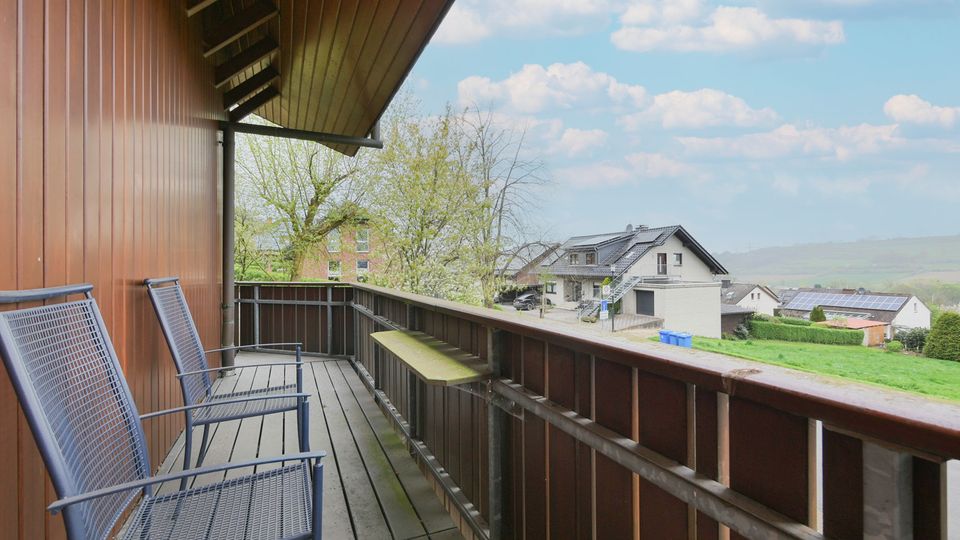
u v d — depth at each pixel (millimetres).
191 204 3387
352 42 3332
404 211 11305
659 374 955
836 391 647
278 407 2229
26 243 1301
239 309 5828
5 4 1215
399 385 3146
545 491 1435
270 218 12039
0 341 993
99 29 1784
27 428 1294
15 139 1255
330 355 5434
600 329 1350
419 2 2604
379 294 3623
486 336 1935
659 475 950
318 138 5129
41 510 1360
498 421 1721
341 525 2021
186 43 3191
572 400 1306
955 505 542
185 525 1214
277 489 1395
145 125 2328
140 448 1474
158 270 2535
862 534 614
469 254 11461
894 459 577
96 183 1749
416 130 11336
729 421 838
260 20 3455
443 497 2219
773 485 755
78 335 1339
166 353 2643
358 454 2732
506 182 11797
